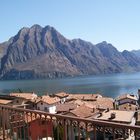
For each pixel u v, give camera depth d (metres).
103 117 44.03
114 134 4.94
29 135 7.41
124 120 40.81
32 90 197.38
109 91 175.00
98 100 88.06
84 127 5.70
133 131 4.68
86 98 96.50
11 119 8.12
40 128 7.01
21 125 7.75
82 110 48.59
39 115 6.96
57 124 6.20
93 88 198.12
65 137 5.98
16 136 8.04
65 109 66.06
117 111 47.31
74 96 104.25
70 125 5.89
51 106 82.56
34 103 83.06
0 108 8.59
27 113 7.39
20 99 78.56
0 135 8.71
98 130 5.28
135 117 44.75
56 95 107.81
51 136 6.63
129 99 101.12
